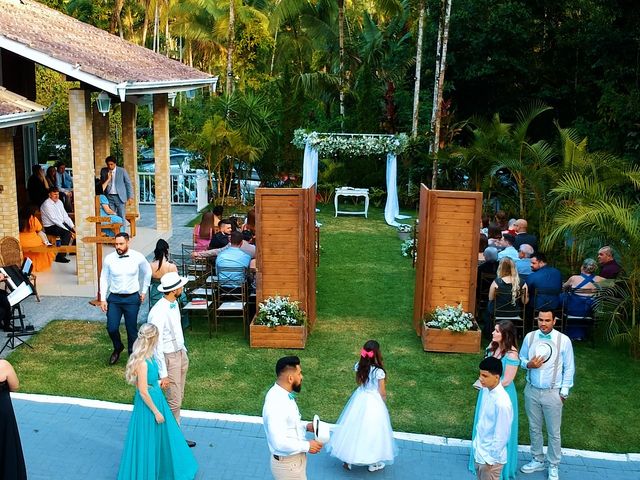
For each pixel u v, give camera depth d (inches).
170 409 290.2
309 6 1290.6
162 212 724.7
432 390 374.6
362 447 287.9
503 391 253.4
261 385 375.2
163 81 593.6
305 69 1593.3
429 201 419.5
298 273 430.9
